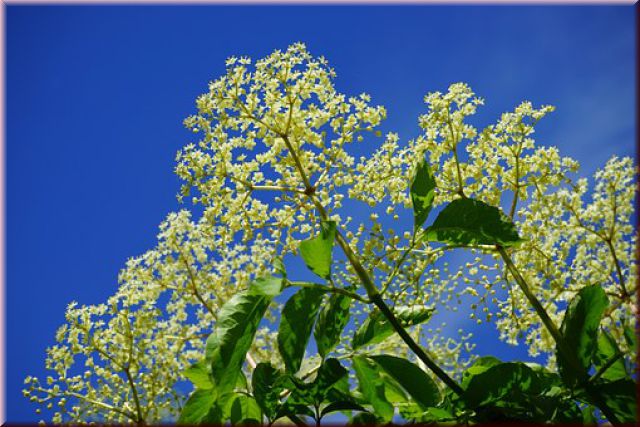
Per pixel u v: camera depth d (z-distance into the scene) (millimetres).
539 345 4918
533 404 3240
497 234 3545
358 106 4289
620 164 4867
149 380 5125
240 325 3098
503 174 4496
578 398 3428
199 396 3412
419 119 4441
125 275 5277
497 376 3281
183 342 5492
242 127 4312
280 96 4230
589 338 3459
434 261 4223
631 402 3297
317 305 3285
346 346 4734
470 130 4488
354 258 3521
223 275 5496
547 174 4477
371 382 3324
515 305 4676
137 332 5133
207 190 4254
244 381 3502
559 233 4805
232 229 4254
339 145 4234
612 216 4773
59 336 5074
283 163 4227
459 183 4391
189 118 4332
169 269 5371
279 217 4344
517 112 4477
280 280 3162
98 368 5133
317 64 4273
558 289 4668
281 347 3256
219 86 4281
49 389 5039
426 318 3936
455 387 3350
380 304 3422
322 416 3314
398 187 4281
